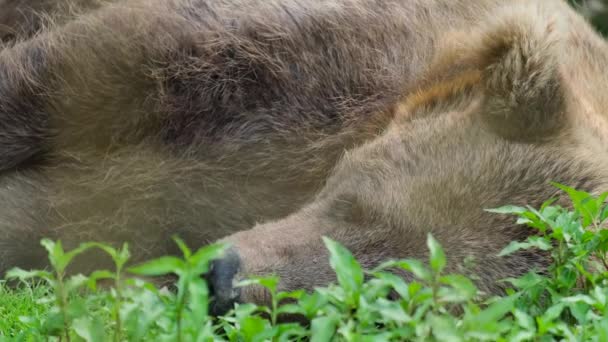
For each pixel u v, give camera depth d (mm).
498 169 9719
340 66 11719
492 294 9117
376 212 9602
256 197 11672
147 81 11594
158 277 10102
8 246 11594
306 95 11672
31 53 11906
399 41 11930
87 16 12250
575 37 12570
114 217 11695
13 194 11742
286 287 8820
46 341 7266
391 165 10039
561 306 7816
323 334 6863
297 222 9742
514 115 9906
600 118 10992
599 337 7332
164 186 11680
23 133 11766
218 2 11898
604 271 8797
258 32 11648
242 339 7574
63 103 11695
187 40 11594
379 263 9281
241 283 7328
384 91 11680
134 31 11633
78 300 7227
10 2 14055
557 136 10016
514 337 7133
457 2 12352
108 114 11672
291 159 11656
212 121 11695
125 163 11719
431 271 8391
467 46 11070
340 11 11859
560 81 10023
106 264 11555
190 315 6730
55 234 11688
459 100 10820
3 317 8961
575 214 8828
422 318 7059
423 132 10352
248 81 11648
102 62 11602
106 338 6828
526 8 10578
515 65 9898
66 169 11883
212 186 11680
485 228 9398
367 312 7027
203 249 6406
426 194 9617
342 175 10367
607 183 9719
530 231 9359
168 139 11727
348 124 11609
